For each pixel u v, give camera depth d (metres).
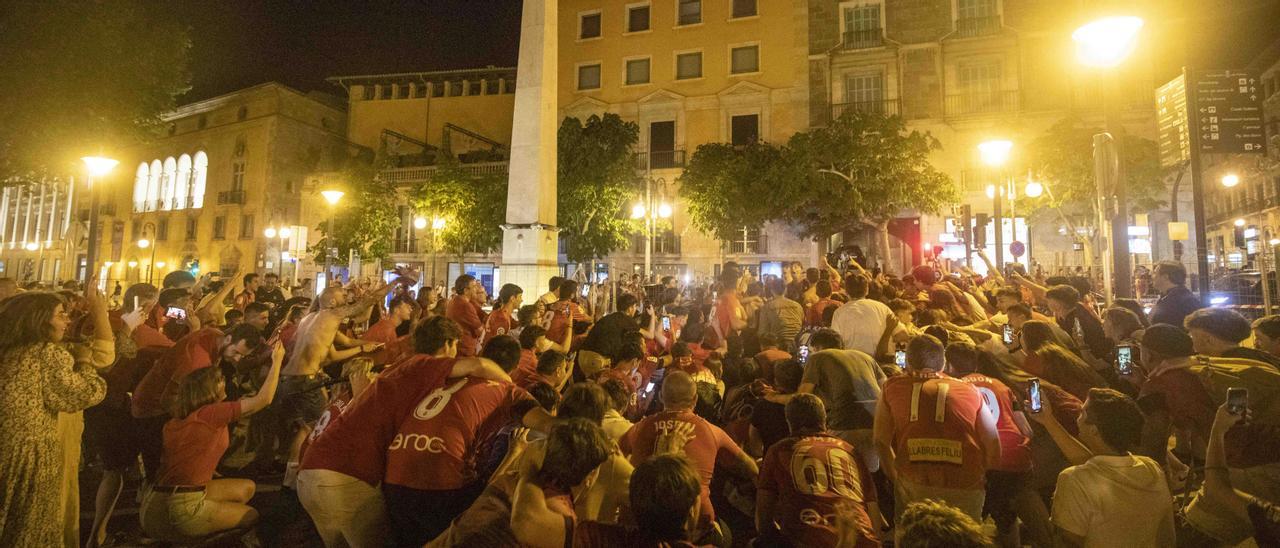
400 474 3.20
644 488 2.23
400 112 39.72
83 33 13.48
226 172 40.09
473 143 37.97
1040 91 26.41
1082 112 25.72
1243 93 7.55
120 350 4.89
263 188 38.00
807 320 7.75
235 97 40.12
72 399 3.36
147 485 4.78
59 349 3.39
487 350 3.96
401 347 6.31
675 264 30.73
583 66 33.47
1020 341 4.89
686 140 31.38
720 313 7.39
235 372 7.05
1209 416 3.62
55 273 49.41
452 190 27.61
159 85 15.80
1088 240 23.08
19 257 53.00
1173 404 3.75
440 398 3.34
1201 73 7.66
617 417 4.17
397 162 36.97
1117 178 6.45
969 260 15.78
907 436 3.52
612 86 32.75
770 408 4.46
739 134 30.77
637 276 15.52
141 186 45.12
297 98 39.53
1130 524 2.81
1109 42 6.36
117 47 14.29
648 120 32.12
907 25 28.17
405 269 7.51
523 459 2.77
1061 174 22.91
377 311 8.77
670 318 10.14
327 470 3.28
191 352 5.10
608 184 26.00
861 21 29.00
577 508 3.04
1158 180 22.48
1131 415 2.88
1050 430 3.48
